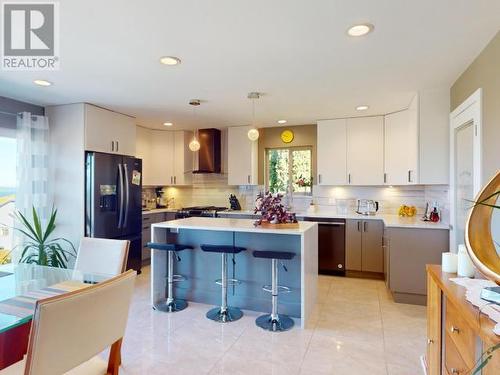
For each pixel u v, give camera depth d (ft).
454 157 10.30
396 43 7.56
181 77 9.93
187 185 19.77
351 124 15.48
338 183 15.70
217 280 11.43
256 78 10.01
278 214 10.44
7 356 4.72
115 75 9.73
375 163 14.99
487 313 3.74
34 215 11.68
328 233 15.19
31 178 12.51
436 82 10.35
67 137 13.15
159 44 7.61
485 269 3.42
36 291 5.92
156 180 18.95
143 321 9.91
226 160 19.27
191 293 11.77
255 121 16.74
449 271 5.84
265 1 5.82
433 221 12.29
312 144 17.53
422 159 11.16
